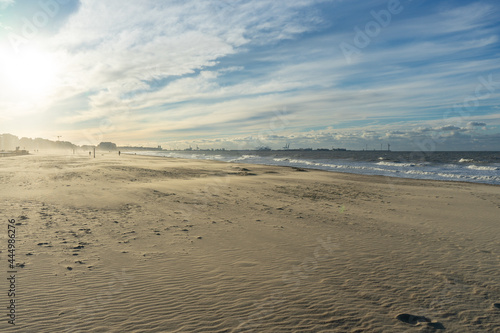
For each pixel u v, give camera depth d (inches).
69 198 552.4
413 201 652.7
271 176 1206.3
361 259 281.4
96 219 404.5
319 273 244.2
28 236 306.0
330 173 1422.2
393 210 548.4
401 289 217.2
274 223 425.1
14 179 821.2
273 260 273.4
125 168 1320.1
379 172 1555.1
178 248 299.6
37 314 164.6
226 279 227.1
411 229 407.8
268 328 160.4
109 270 234.4
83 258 256.1
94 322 160.1
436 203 628.4
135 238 326.3
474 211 544.1
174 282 218.4
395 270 255.0
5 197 534.6
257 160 2896.2
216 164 1815.9
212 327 159.6
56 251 268.1
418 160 2773.1
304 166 2064.5
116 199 566.3
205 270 244.5
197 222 416.5
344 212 520.4
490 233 390.3
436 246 329.1
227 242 327.6
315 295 203.2
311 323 167.2
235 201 603.2
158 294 198.1
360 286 220.4
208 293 202.2
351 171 1637.6
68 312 169.2
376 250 311.1
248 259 274.8
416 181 1072.2
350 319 173.0
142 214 453.4
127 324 159.8
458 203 629.9
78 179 861.8
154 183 842.8
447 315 181.3
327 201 639.1
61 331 149.9
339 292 209.0
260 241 334.6
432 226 427.5
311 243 331.3
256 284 219.1
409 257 290.2
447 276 244.1
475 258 290.0
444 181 1077.1
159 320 165.3
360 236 365.7
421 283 228.7
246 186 854.5
